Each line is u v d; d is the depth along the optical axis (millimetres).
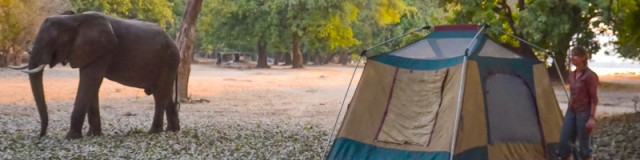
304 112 20281
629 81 40000
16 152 10383
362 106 9102
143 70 12742
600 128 14188
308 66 65625
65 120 16375
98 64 12133
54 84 30391
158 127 13492
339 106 22547
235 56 65250
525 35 25062
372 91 9125
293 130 14633
